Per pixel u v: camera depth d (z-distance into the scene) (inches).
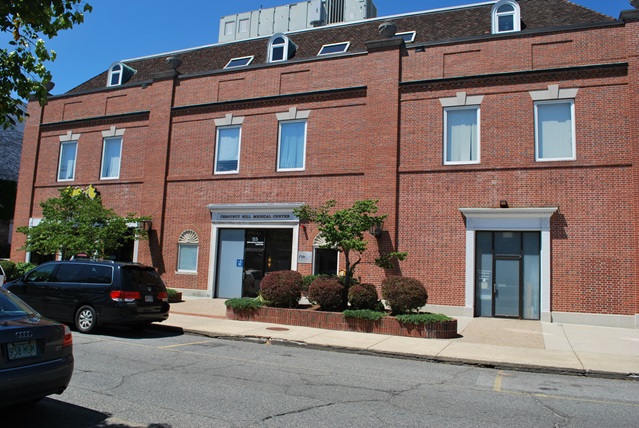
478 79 651.5
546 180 612.4
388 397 271.6
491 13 708.7
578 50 621.0
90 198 757.3
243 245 763.4
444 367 373.4
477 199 635.5
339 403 254.5
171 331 497.7
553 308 590.6
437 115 666.2
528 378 341.4
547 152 623.5
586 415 248.1
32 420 213.0
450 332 485.4
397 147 673.0
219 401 249.1
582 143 605.0
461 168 645.9
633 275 567.8
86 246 674.8
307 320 533.3
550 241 601.0
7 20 223.1
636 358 398.0
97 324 450.6
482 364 380.5
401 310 527.5
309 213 587.8
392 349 418.9
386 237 658.8
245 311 569.3
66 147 932.0
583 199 596.1
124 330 491.5
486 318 614.5
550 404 268.4
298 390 278.8
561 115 624.1
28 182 937.5
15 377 196.1
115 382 280.1
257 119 772.6
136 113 857.5
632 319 561.0
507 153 631.2
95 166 887.1
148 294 471.2
